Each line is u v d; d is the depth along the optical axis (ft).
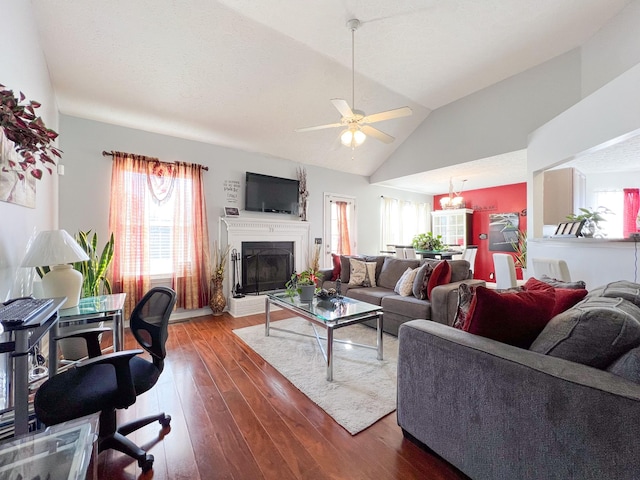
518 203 21.76
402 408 5.38
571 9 9.24
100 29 8.68
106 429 4.80
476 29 9.94
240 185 15.30
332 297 10.34
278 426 5.74
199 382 7.47
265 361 8.71
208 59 10.23
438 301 9.69
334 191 19.29
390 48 10.78
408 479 4.48
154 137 12.98
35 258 5.97
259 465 4.76
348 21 9.34
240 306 13.71
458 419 4.37
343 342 10.23
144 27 8.84
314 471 4.65
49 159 5.20
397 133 17.47
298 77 11.80
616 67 9.56
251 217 15.66
